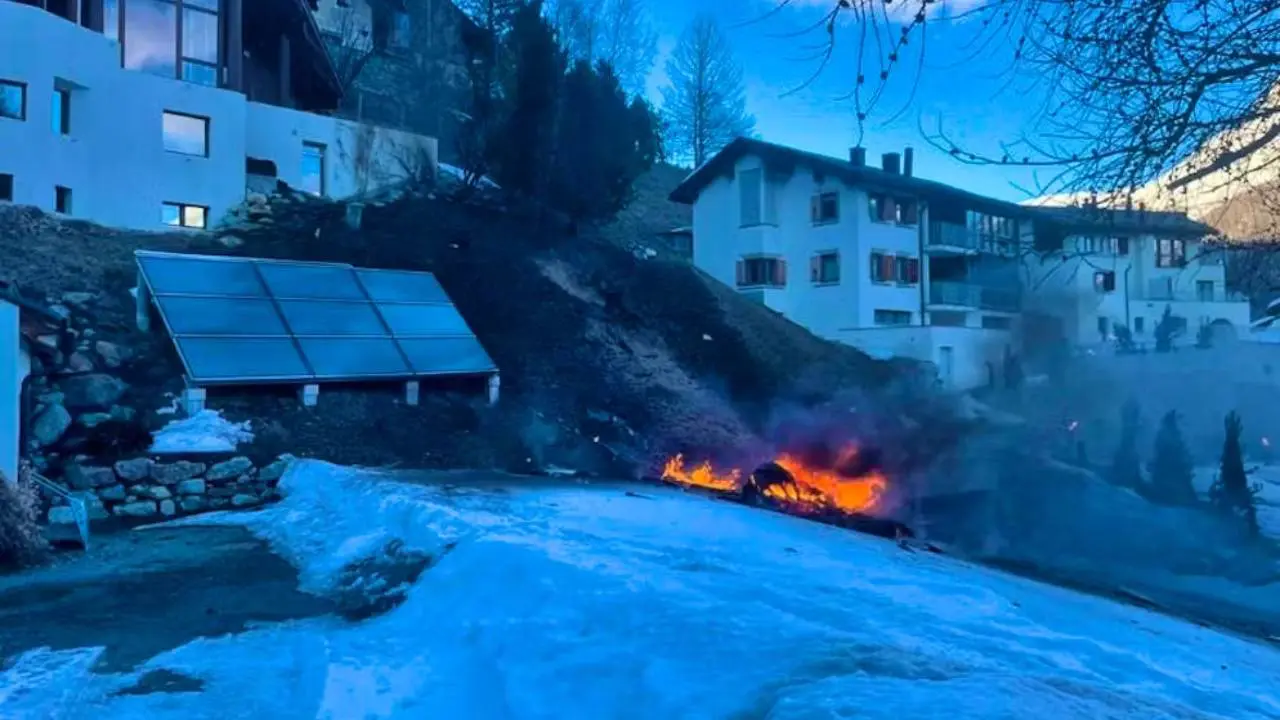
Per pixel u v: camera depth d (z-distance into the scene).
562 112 27.25
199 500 12.37
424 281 20.52
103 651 6.14
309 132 26.47
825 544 8.99
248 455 13.41
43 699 5.13
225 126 23.50
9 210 18.19
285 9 28.55
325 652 5.93
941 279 41.47
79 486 11.72
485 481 12.68
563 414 18.55
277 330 16.27
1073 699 3.89
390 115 41.91
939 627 5.63
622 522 9.38
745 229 39.59
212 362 14.70
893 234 38.75
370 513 10.33
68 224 18.98
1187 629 7.37
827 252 38.19
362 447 14.79
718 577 6.61
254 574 8.54
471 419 16.94
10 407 10.84
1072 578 12.12
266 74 30.23
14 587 8.04
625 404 20.11
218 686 5.45
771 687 4.07
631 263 27.77
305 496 12.32
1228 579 14.88
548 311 22.28
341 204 24.39
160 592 7.86
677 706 4.04
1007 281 40.25
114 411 13.25
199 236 20.59
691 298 27.38
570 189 27.16
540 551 7.12
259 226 22.09
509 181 27.00
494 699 4.73
